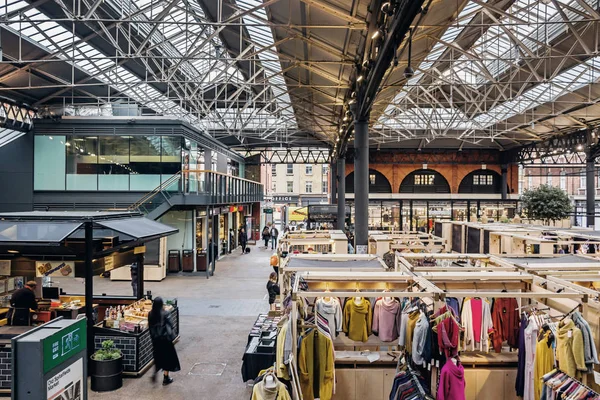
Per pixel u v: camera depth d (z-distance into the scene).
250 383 8.48
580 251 14.02
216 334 11.65
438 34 12.82
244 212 35.09
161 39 18.78
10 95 22.17
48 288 11.75
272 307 10.35
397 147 36.09
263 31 15.51
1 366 7.83
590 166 27.81
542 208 28.48
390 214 36.22
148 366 9.26
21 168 20.98
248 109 34.03
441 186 37.03
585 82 21.02
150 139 21.06
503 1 12.84
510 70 18.88
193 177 20.86
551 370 5.86
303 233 16.42
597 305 5.92
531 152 33.75
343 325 7.41
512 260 8.78
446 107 28.75
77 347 5.18
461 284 7.28
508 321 7.06
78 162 21.19
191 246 21.22
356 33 11.98
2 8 14.41
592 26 14.67
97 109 23.86
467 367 6.72
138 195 21.02
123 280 19.30
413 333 6.09
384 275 6.86
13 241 8.11
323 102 22.59
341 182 27.22
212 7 14.08
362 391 6.79
